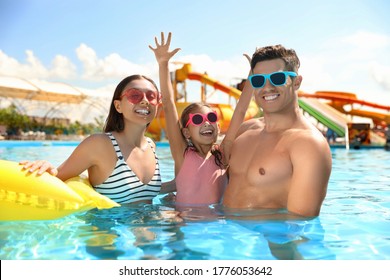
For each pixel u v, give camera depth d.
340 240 2.17
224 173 3.33
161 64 3.43
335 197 3.72
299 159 2.49
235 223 2.46
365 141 18.12
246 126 3.19
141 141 3.32
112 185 3.10
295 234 2.24
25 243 2.12
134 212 2.84
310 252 1.99
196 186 3.23
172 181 3.75
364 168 7.06
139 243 2.12
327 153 2.50
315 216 2.47
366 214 2.85
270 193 2.67
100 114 36.62
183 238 2.19
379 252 2.00
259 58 2.75
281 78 2.65
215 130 3.36
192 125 3.32
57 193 2.70
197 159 3.33
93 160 3.06
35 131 34.00
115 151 3.09
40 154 10.77
